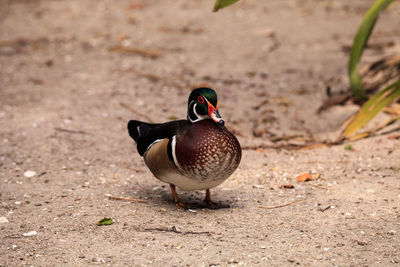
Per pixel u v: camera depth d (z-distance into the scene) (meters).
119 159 11.20
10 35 20.19
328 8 23.36
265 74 16.42
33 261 6.99
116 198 9.15
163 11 23.39
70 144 11.83
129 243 7.46
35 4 24.42
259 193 9.39
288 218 8.29
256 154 11.30
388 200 8.79
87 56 18.19
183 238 7.61
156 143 8.39
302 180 9.84
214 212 8.61
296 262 6.89
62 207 8.78
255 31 20.81
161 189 9.71
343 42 19.27
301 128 12.92
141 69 17.03
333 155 11.10
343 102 13.81
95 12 23.28
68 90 15.18
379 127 12.21
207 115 7.96
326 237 7.59
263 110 13.85
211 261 6.95
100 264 6.89
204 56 18.27
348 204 8.72
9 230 7.92
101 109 13.88
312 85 15.42
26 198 9.18
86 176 10.23
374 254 7.06
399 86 11.39
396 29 20.17
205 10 23.50
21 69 16.83
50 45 19.27
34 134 12.25
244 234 7.74
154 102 14.41
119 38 20.03
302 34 20.34
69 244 7.46
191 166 7.86
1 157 11.07
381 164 10.43
